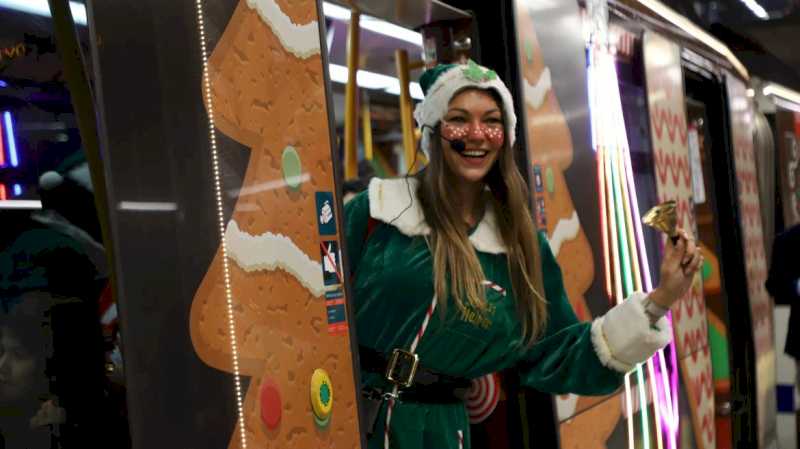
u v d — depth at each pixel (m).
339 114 4.99
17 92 1.29
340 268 1.81
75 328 1.29
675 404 3.78
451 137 2.08
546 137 2.93
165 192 1.37
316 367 1.70
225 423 1.44
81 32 1.28
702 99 5.12
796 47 8.02
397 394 2.09
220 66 1.51
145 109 1.35
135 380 1.28
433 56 2.89
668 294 2.13
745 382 5.07
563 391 2.27
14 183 1.29
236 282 1.50
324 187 1.79
